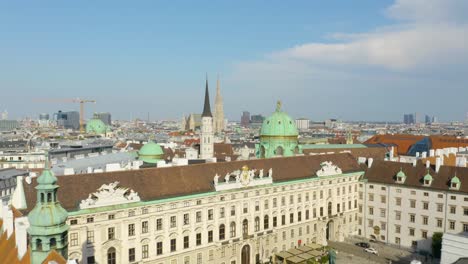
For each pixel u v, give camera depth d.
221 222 107.62
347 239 141.00
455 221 122.12
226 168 115.06
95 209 85.69
